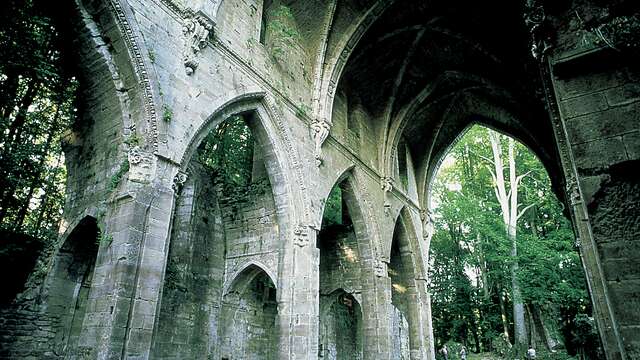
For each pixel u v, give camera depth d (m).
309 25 18.89
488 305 34.22
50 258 11.78
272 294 21.25
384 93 24.02
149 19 11.13
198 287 17.08
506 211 31.81
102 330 8.65
